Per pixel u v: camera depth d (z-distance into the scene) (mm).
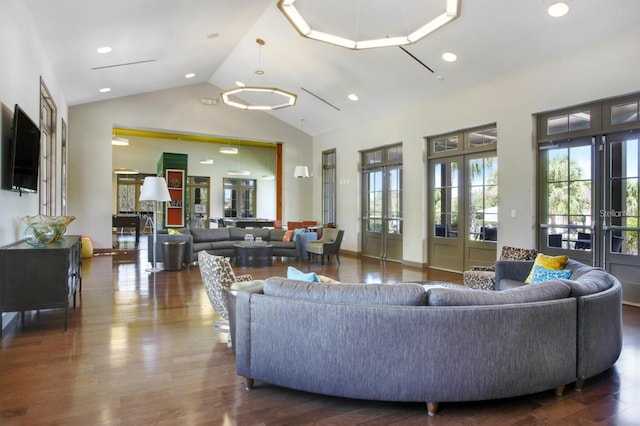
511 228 5961
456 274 6941
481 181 6699
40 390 2449
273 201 17203
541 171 5688
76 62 6301
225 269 3311
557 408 2326
